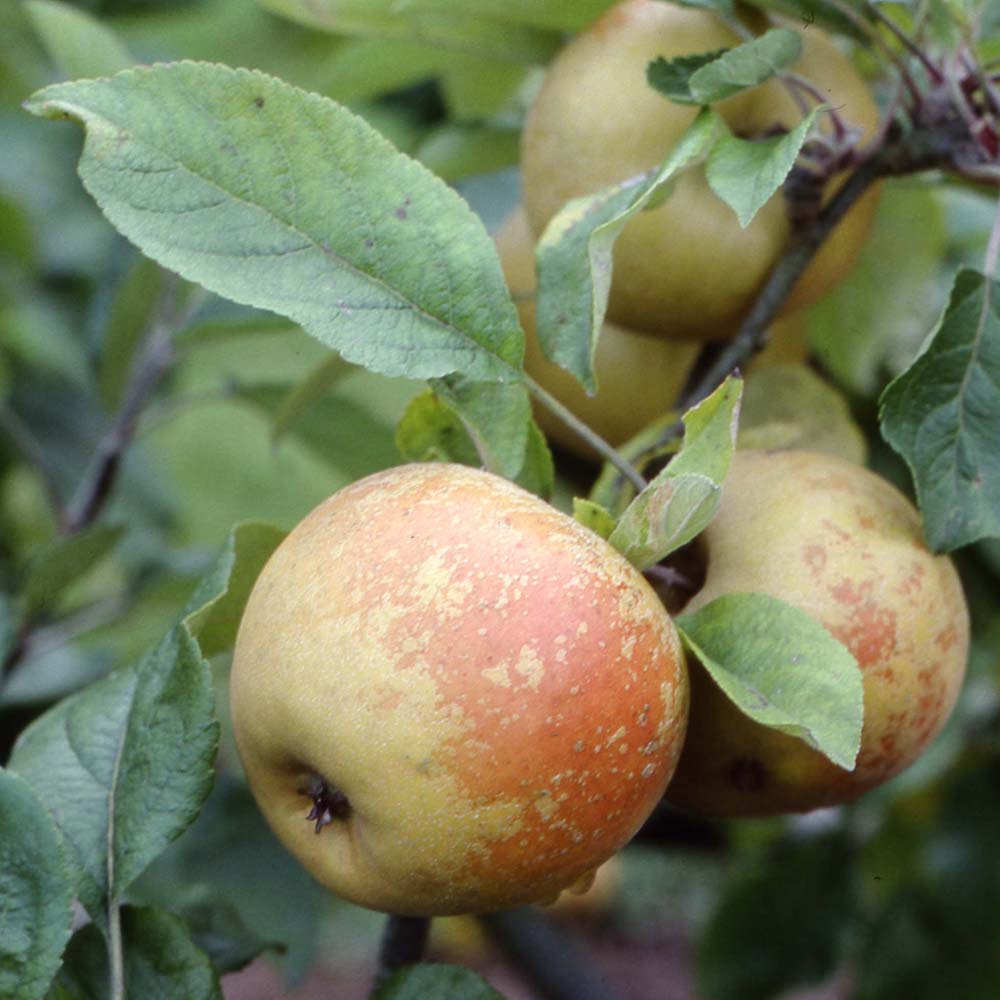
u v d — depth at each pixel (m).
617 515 0.45
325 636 0.38
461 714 0.38
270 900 0.57
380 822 0.38
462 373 0.41
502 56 0.52
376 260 0.41
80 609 0.68
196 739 0.41
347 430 0.63
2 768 0.40
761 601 0.41
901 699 0.43
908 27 0.50
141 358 0.64
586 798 0.38
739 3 0.47
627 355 0.50
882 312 0.56
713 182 0.43
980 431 0.44
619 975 1.36
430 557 0.39
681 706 0.40
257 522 0.43
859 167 0.47
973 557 0.71
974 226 0.63
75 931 0.42
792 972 0.75
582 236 0.45
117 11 0.77
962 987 0.75
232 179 0.41
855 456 0.50
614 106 0.47
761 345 0.47
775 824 0.80
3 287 0.79
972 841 0.76
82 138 0.86
